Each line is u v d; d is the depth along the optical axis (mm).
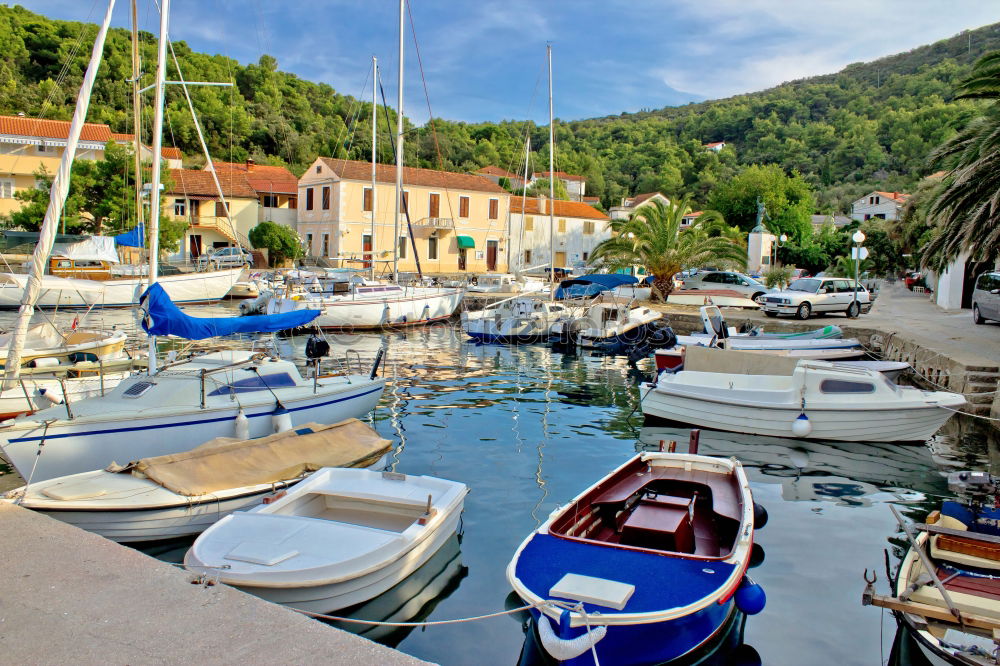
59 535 6816
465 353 25906
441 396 17969
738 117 139500
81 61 59156
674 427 15133
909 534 6586
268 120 79188
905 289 46969
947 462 12727
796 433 13930
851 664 6266
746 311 33625
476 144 90250
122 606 5340
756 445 13766
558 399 17922
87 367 14875
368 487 8875
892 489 11234
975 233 16594
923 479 11758
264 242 48469
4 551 6398
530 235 59594
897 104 131375
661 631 5945
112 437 10312
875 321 28125
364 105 77125
